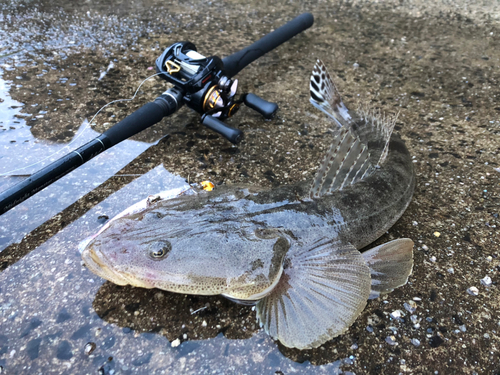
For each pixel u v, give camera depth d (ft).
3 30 1.44
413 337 0.67
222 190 0.76
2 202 0.67
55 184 0.88
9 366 0.61
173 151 1.00
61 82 1.20
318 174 0.78
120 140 0.87
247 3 1.84
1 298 0.68
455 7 1.83
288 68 1.37
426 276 0.76
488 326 0.69
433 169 1.00
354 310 0.65
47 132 1.01
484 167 1.01
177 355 0.63
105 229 0.68
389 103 1.23
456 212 0.89
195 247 0.64
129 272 0.63
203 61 0.94
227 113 1.03
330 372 0.63
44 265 0.73
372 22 1.71
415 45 1.53
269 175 0.95
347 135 0.77
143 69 1.29
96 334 0.65
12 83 1.18
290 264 0.69
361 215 0.78
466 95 1.27
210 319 0.67
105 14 1.63
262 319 0.65
